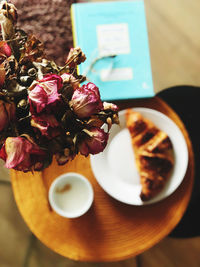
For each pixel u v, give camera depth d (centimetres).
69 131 50
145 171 82
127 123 83
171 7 116
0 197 110
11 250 110
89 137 50
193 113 102
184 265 112
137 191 83
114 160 84
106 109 52
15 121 49
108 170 83
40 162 49
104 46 86
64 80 51
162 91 103
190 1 116
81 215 83
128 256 82
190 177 85
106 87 85
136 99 87
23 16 89
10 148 45
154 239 83
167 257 112
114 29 86
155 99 86
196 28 116
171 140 84
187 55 116
